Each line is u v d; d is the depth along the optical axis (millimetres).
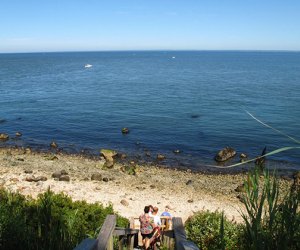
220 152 34812
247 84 108438
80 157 34750
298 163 33500
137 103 70438
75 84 107500
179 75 146625
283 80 122875
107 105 67812
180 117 55812
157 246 11219
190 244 4145
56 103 69750
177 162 33969
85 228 9234
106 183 25719
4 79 122188
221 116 56469
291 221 2500
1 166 29453
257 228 2482
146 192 24250
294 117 55219
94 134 45281
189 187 26219
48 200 6234
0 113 58094
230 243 8445
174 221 7152
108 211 11820
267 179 2666
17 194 10336
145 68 199750
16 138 42688
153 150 38219
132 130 47469
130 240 9758
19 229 6121
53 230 5152
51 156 34312
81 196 22234
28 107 64375
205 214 11766
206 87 99438
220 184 27312
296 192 2627
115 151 35938
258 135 44625
